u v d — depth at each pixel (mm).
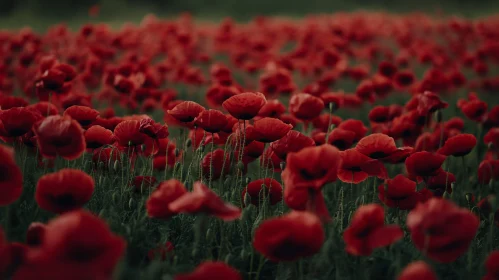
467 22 11773
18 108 2682
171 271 2301
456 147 3191
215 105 4758
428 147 3936
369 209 2057
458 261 2674
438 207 1856
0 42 8680
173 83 8023
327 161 2072
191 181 3051
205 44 12844
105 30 9219
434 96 3748
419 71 10820
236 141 3014
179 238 2775
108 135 2953
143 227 2531
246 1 27688
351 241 2090
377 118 4434
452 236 1915
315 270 2465
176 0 26797
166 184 2199
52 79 3488
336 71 7938
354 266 2457
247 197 2771
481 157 4848
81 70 7016
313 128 4438
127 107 5703
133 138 2949
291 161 2100
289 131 2770
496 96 7953
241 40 9859
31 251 1576
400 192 2723
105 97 6027
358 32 10266
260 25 13227
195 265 2525
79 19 21219
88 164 3131
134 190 3039
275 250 1924
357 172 2893
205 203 1944
